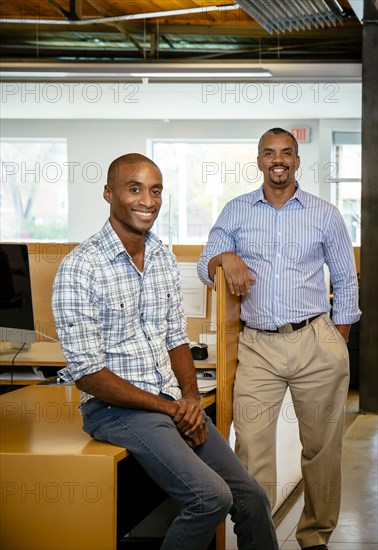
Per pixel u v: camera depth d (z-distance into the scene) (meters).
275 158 3.35
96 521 2.40
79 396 3.23
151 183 2.62
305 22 7.00
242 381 3.35
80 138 12.29
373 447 5.50
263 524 2.71
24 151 12.68
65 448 2.48
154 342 2.69
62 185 12.73
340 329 3.50
